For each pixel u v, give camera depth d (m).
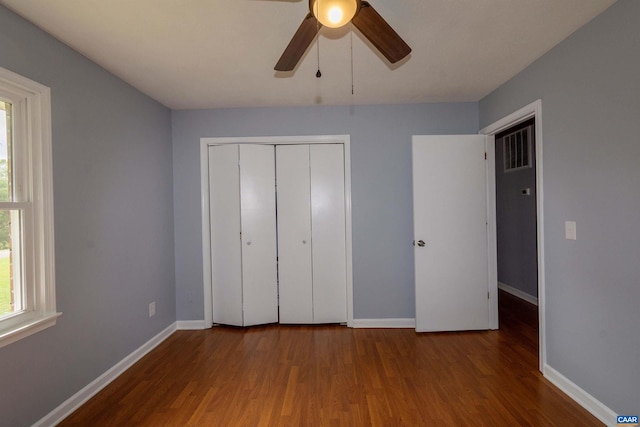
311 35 1.46
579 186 1.96
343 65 2.38
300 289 3.39
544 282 2.29
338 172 3.36
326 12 1.24
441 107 3.28
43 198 1.82
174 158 3.34
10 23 1.65
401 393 2.12
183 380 2.32
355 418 1.88
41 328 1.78
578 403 1.98
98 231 2.25
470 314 3.14
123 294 2.51
